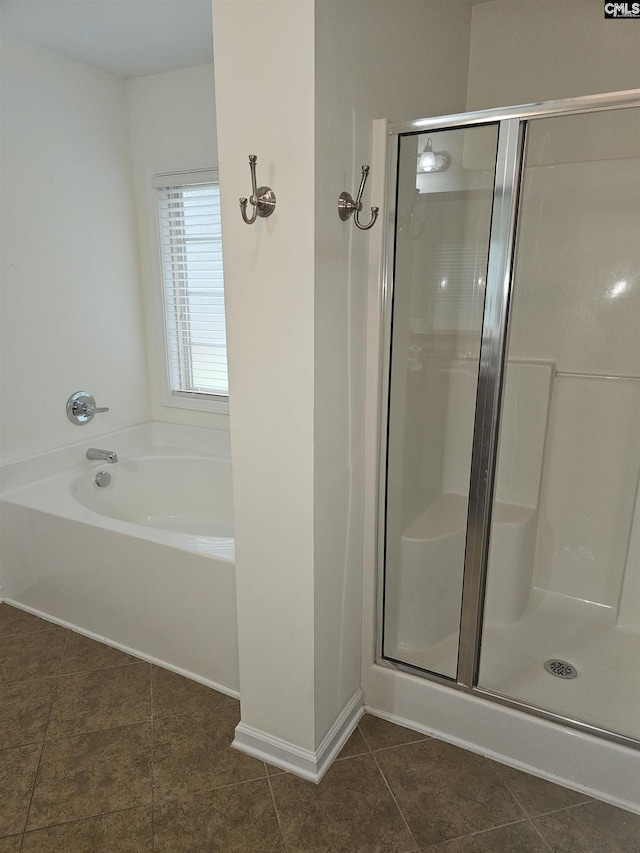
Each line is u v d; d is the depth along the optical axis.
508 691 1.84
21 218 2.53
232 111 1.35
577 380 2.22
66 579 2.38
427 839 1.54
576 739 1.67
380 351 1.68
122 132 2.95
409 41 1.72
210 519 3.17
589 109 1.42
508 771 1.75
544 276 2.21
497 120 1.53
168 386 3.30
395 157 1.60
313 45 1.22
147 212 3.06
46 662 2.23
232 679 2.04
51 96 2.58
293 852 1.50
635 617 2.21
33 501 2.46
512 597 2.26
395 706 1.94
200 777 1.73
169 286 3.16
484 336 1.75
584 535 2.32
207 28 2.33
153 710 1.99
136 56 2.62
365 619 1.91
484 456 1.75
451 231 1.92
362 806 1.63
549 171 2.11
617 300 2.11
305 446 1.47
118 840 1.53
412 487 2.04
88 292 2.89
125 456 3.15
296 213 1.33
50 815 1.60
